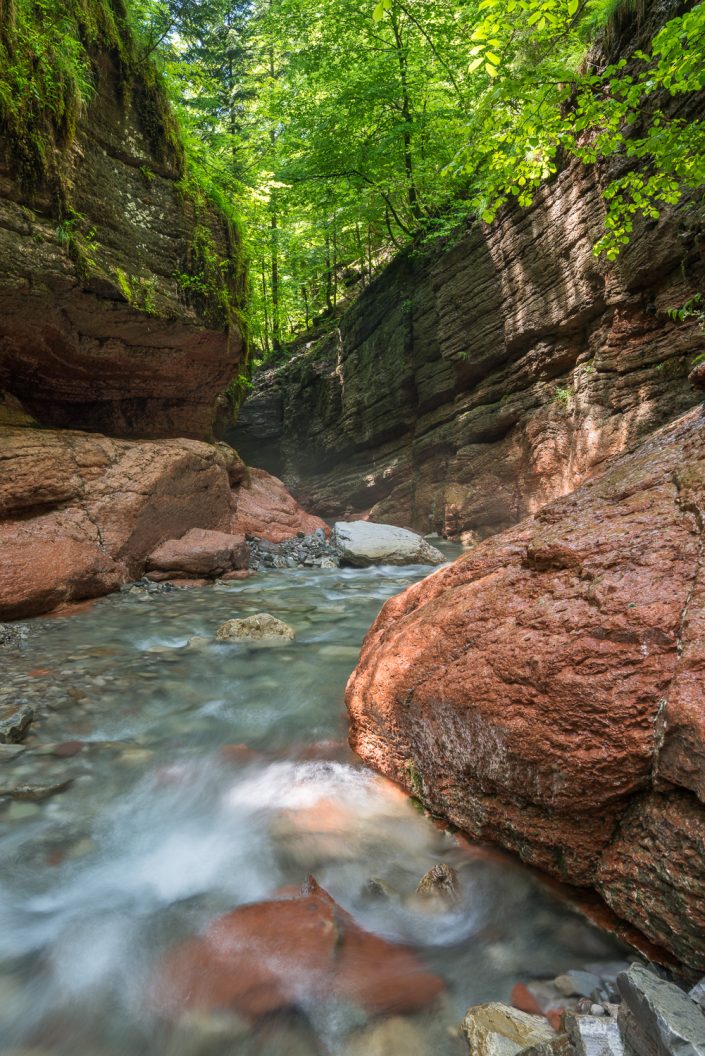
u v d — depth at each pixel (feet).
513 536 10.11
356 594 26.73
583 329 36.37
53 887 7.52
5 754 10.64
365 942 6.65
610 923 6.71
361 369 62.18
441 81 51.08
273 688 14.26
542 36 15.49
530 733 7.11
